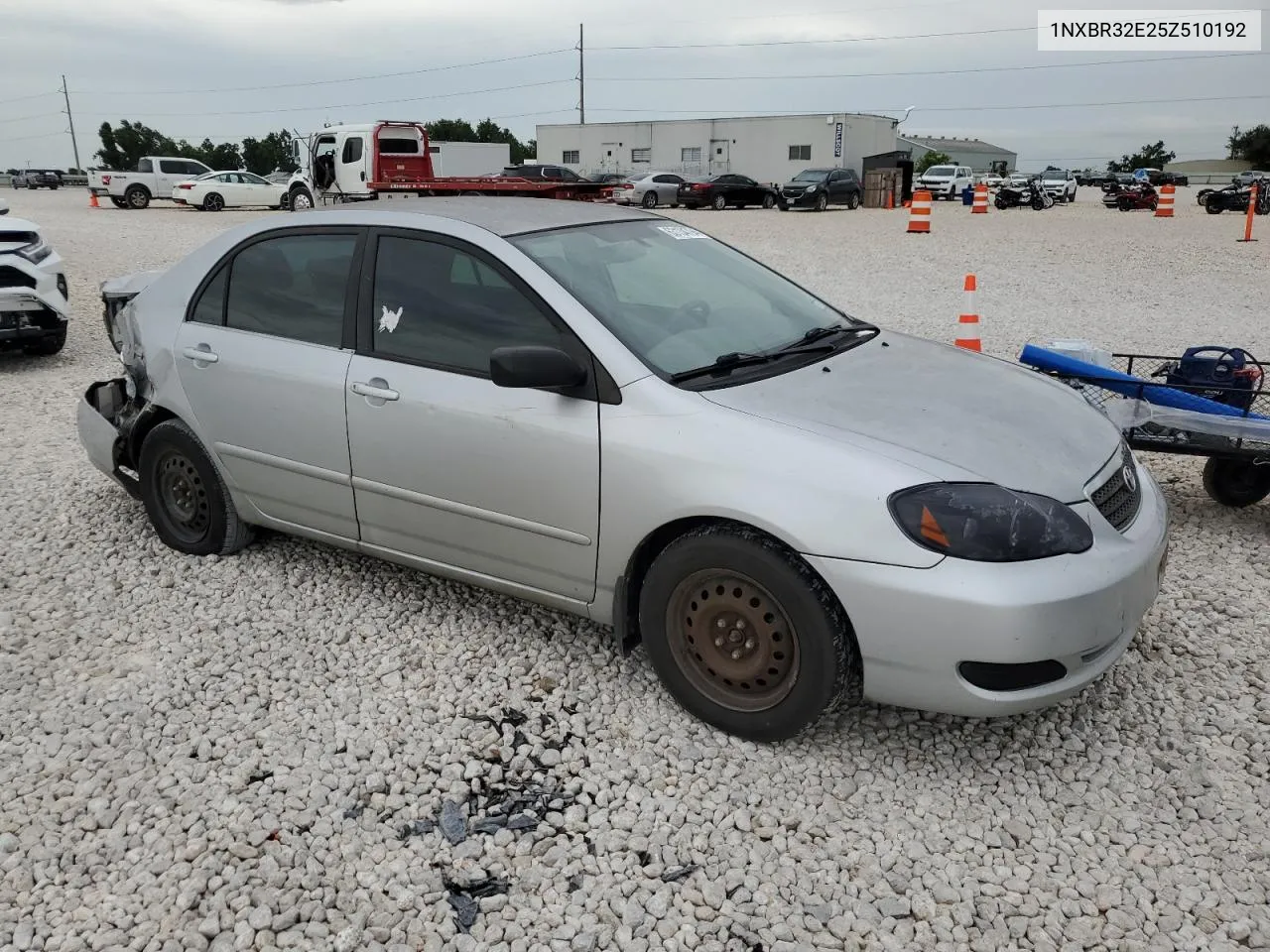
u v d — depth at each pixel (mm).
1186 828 2814
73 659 3770
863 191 36500
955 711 2852
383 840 2809
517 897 2602
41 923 2525
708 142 41938
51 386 8227
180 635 3943
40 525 5074
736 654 3127
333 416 3830
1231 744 3180
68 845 2799
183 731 3312
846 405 3156
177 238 20438
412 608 4125
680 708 3365
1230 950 2396
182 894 2600
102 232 21875
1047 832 2809
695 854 2744
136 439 4691
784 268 15477
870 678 2906
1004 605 2686
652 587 3219
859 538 2801
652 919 2529
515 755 3170
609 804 2945
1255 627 3889
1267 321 10469
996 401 3348
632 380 3182
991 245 18438
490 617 4039
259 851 2768
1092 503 3000
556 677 3598
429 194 20922
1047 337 9859
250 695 3518
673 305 3602
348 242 3904
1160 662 3646
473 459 3479
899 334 4133
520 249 3525
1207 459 5254
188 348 4281
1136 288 12992
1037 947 2426
